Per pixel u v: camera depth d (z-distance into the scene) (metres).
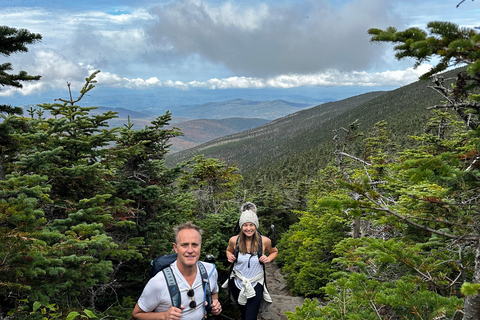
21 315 3.80
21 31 3.97
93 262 4.90
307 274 13.76
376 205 2.83
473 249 3.63
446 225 3.68
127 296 6.95
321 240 13.38
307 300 3.92
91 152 6.34
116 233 7.43
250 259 4.42
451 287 3.44
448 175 2.23
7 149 5.01
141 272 7.60
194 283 2.65
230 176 16.31
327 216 13.10
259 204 28.89
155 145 8.54
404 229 4.62
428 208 3.75
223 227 9.78
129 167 8.36
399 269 4.42
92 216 5.17
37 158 5.12
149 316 2.55
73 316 3.27
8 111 4.71
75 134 6.27
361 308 3.54
